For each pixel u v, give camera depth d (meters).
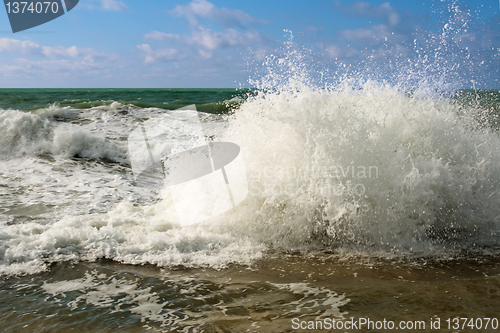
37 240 2.76
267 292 2.21
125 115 9.30
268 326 1.82
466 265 2.62
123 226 3.18
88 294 2.15
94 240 2.86
